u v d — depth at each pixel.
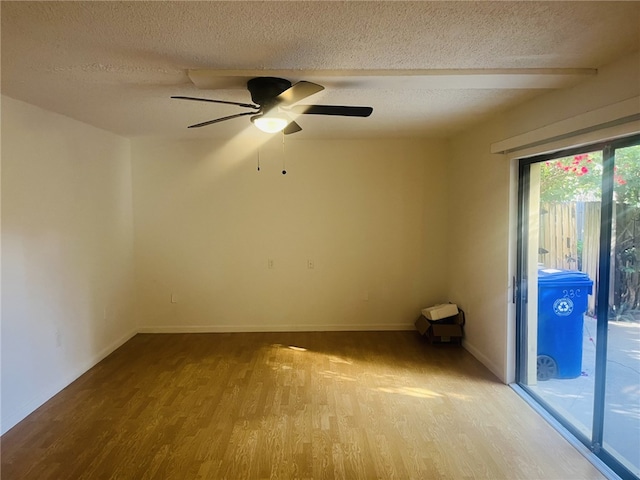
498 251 3.52
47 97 2.87
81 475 2.29
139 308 4.92
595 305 2.67
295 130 2.87
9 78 2.43
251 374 3.68
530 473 2.28
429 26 1.74
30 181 3.05
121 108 3.20
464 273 4.35
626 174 2.21
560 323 3.14
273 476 2.28
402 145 4.83
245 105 2.43
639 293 2.15
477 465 2.36
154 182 4.81
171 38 1.86
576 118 2.35
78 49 1.99
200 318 4.95
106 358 4.09
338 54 2.06
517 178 3.30
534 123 2.93
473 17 1.66
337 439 2.63
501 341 3.49
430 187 4.87
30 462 2.41
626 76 2.08
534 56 2.10
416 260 4.93
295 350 4.30
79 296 3.70
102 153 4.13
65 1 1.51
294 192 4.86
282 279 4.94
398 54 2.07
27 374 2.98
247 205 4.86
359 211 4.89
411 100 2.99
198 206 4.85
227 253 4.90
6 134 2.82
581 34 1.82
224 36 1.84
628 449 2.24
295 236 4.90
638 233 2.15
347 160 4.84
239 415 2.95
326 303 4.97
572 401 3.03
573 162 2.71
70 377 3.52
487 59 2.14
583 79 2.36
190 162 4.81
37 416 2.94
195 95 2.83
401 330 4.97
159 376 3.64
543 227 3.13
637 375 2.18
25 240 2.99
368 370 3.76
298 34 1.82
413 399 3.18
